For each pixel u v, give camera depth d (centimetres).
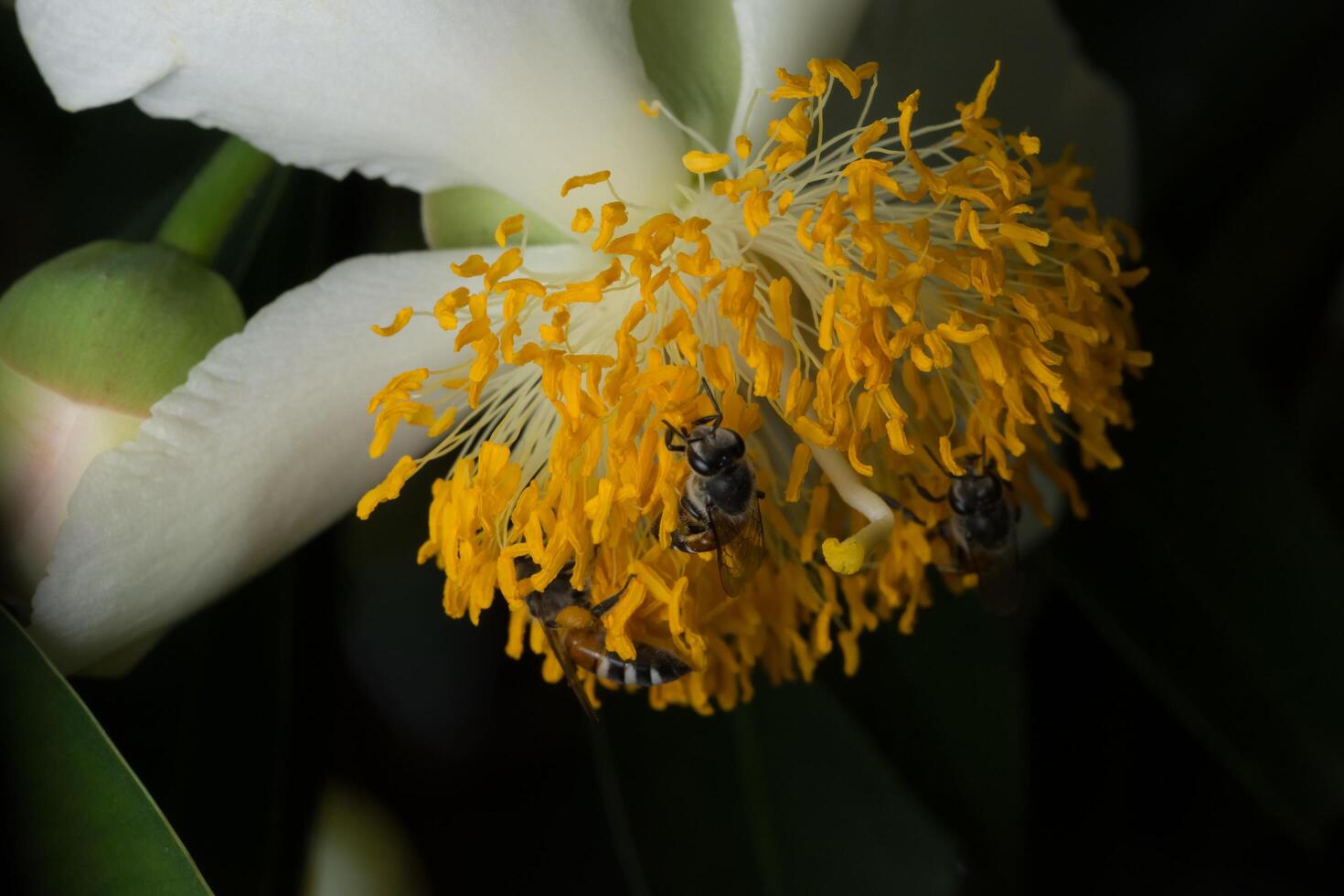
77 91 15
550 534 15
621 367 15
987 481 16
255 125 15
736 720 17
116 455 15
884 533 15
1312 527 17
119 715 16
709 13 15
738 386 16
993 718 17
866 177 15
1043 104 16
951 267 15
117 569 15
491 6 15
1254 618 17
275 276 17
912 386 15
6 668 14
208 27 15
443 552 15
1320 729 17
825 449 15
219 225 15
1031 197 16
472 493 15
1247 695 17
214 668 16
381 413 15
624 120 15
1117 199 17
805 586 16
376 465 16
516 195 16
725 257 16
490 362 15
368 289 15
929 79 16
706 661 15
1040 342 15
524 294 15
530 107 15
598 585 15
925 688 17
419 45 15
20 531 15
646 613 15
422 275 15
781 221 16
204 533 15
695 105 16
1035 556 17
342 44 15
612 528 15
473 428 16
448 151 15
